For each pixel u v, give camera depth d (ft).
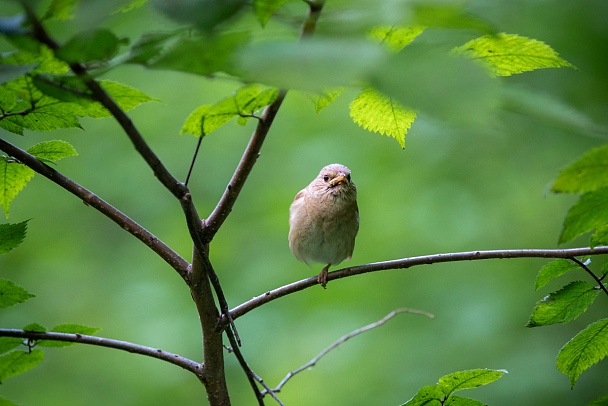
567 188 9.57
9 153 14.74
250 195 51.70
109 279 50.19
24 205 53.78
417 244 45.91
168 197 53.16
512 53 11.59
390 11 7.83
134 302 47.65
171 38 9.07
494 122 6.83
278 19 10.27
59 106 13.07
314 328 44.01
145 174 54.08
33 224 52.95
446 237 45.85
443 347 40.68
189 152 54.34
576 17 38.52
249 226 49.67
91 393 43.37
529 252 15.97
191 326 45.44
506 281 43.42
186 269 15.48
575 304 15.01
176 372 44.04
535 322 15.24
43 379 44.29
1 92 12.57
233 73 8.25
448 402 14.90
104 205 15.42
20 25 9.55
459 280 44.34
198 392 43.37
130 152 54.90
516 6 35.70
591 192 9.84
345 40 7.50
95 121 55.98
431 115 6.83
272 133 53.93
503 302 41.98
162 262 50.14
